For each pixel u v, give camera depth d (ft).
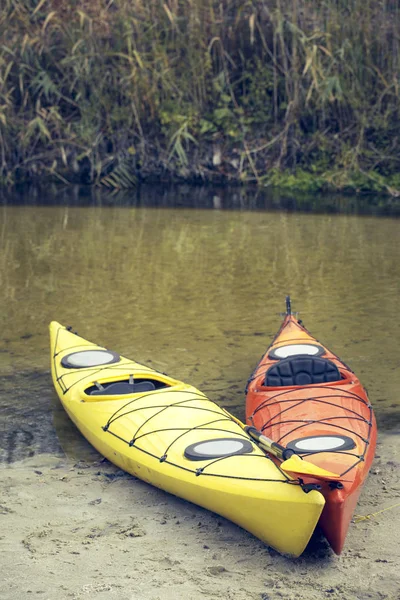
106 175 70.69
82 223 51.85
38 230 49.44
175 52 69.26
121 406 20.76
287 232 48.93
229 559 15.74
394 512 17.33
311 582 14.89
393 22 66.64
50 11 67.72
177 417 19.90
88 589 14.60
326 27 66.49
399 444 20.56
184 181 71.87
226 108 69.46
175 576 15.06
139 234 48.37
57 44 69.10
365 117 67.00
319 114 69.46
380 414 22.36
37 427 22.03
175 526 17.02
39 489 18.53
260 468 16.83
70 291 35.73
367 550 15.94
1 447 20.76
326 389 21.26
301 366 22.41
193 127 69.72
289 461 15.33
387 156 67.26
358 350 27.61
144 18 67.82
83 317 31.76
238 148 71.56
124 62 68.18
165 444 18.76
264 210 57.26
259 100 70.08
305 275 38.37
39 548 15.94
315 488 15.39
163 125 70.23
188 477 17.43
